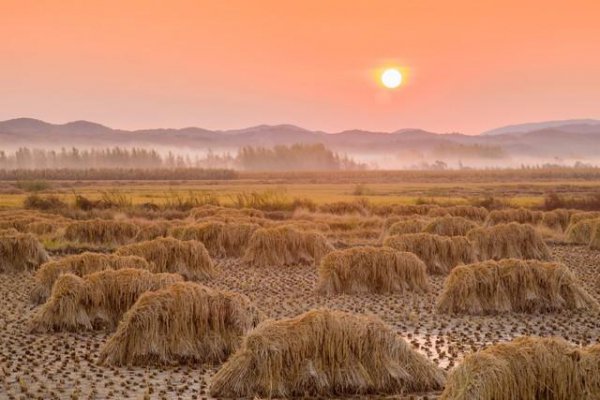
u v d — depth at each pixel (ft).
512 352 42.63
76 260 80.43
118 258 82.23
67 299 66.23
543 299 73.56
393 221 133.80
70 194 280.72
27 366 54.34
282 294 82.17
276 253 103.55
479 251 103.65
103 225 122.21
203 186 403.95
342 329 49.32
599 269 99.96
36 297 78.33
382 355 49.39
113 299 67.36
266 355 48.11
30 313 73.36
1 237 98.48
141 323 55.77
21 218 150.71
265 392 47.52
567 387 42.19
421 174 649.20
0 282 90.27
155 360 55.26
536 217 151.53
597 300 79.56
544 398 42.16
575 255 113.70
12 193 303.27
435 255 97.71
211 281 90.53
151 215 178.40
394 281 83.15
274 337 48.83
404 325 67.41
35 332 65.26
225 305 57.62
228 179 554.46
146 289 67.72
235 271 98.43
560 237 134.62
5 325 67.92
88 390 48.73
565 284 74.49
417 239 97.96
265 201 205.26
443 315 71.87
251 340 48.73
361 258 83.66
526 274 73.82
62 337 63.77
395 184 436.35
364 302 77.66
